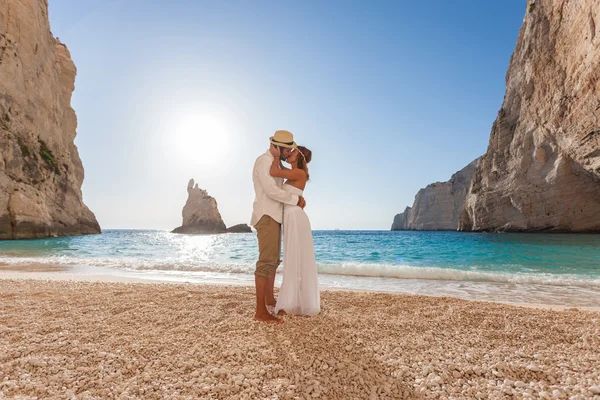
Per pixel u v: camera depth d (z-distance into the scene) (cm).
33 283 557
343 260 1492
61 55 4319
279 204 331
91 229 4559
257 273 312
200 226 7931
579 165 3188
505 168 4250
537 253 1652
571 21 2984
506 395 169
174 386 175
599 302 541
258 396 167
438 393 172
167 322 302
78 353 220
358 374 194
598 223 3272
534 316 335
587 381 180
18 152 2950
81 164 4531
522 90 3928
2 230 2736
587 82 2764
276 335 263
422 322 308
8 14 3141
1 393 163
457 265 1270
